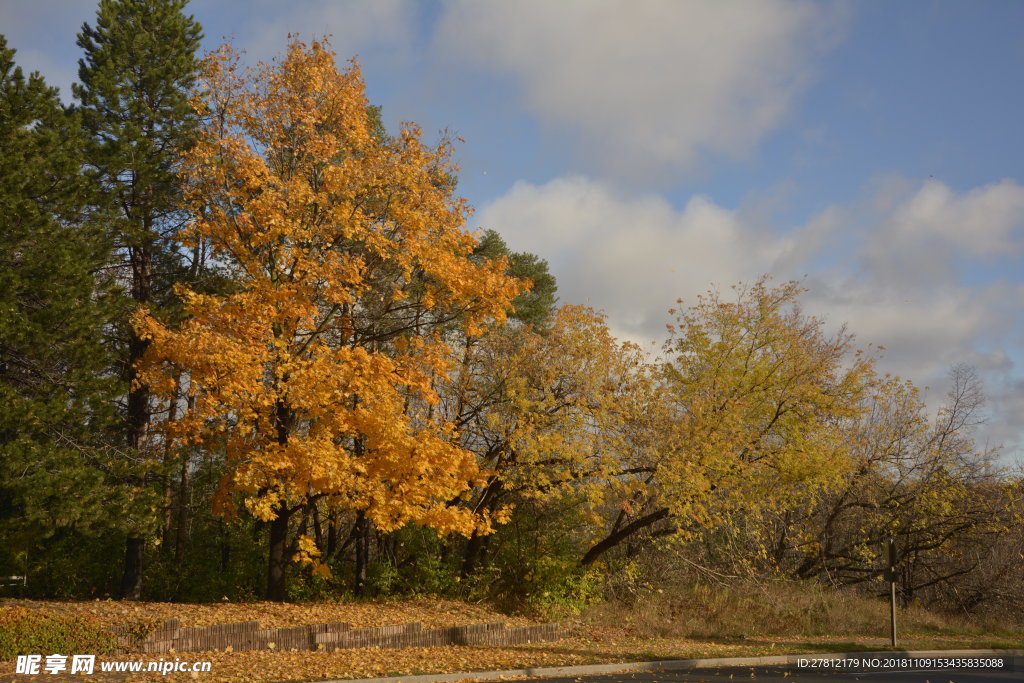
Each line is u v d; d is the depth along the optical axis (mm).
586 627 22906
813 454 23125
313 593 24703
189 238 19891
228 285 23047
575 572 25281
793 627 25500
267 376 19906
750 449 23656
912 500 32219
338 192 19656
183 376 20047
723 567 28312
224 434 19688
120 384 20375
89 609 16609
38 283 18828
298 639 16656
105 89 24875
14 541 21656
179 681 12703
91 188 21922
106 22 26391
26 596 25141
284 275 19922
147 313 19031
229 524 26609
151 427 23859
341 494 19828
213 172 19906
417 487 18781
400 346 20688
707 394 23828
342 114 20359
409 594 23969
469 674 14883
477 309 20891
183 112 25797
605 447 22703
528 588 24703
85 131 24281
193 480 27781
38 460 18266
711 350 24547
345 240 21109
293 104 20141
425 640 18438
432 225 20516
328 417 18969
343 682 13312
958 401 33156
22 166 19219
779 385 24016
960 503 32656
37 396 19625
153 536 22469
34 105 20406
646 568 27703
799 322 25938
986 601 32719
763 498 24078
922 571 34281
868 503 32281
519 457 22453
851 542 33500
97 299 21031
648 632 23078
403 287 23000
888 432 31594
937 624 27969
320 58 20484
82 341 19469
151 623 15000
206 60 20406
